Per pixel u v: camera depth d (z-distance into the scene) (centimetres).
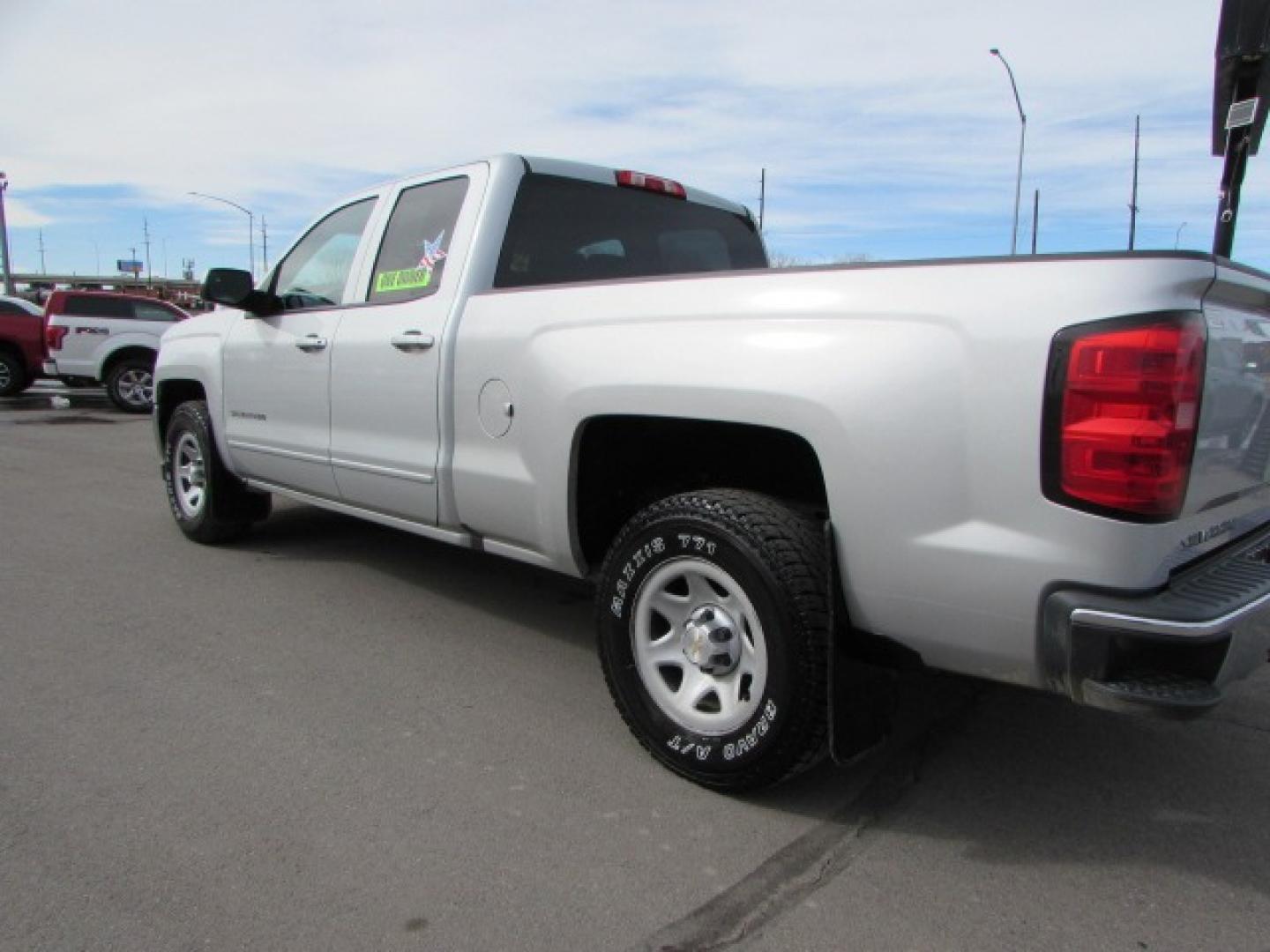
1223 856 262
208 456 550
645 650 302
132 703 348
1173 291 212
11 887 236
